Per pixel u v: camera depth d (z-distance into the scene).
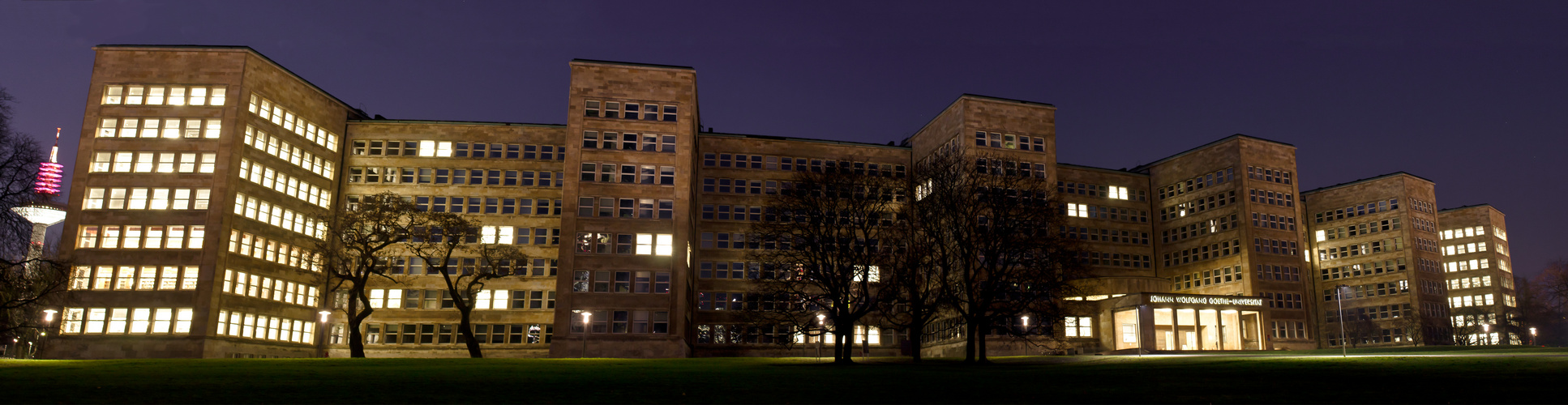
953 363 57.50
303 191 91.44
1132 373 40.75
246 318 83.50
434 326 94.44
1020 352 93.00
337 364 48.41
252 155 85.06
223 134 82.56
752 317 75.75
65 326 77.81
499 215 97.44
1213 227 113.50
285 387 32.03
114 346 77.69
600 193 86.19
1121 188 120.88
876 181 63.25
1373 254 133.62
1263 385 32.91
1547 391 27.97
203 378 35.69
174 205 81.12
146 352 77.75
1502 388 29.17
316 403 27.39
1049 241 61.56
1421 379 32.81
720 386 33.91
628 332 83.62
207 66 84.44
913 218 64.88
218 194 81.12
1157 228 120.94
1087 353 91.69
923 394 30.78
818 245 61.59
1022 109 102.25
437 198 97.25
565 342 82.50
